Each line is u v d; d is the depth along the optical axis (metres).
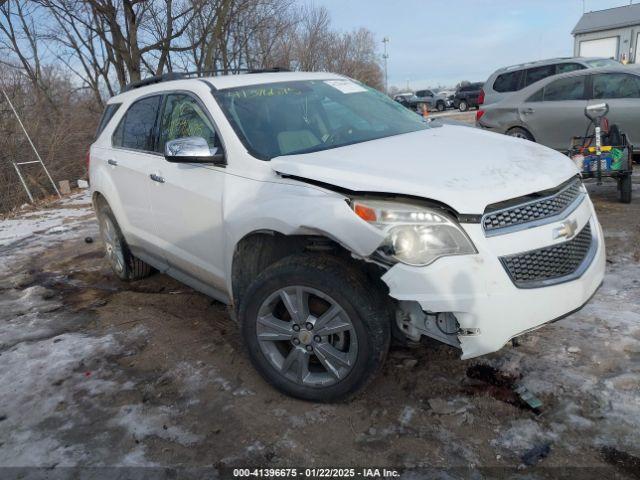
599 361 3.14
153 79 4.78
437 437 2.67
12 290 5.39
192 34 15.89
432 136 3.63
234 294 3.38
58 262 6.24
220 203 3.35
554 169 2.96
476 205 2.53
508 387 3.00
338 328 2.79
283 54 22.88
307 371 2.97
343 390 2.86
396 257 2.54
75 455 2.73
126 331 4.11
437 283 2.50
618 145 6.24
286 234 2.86
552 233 2.68
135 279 5.26
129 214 4.57
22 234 7.84
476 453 2.55
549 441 2.57
